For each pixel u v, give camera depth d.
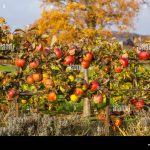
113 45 9.16
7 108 8.61
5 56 7.60
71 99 7.89
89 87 8.00
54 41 7.83
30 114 8.84
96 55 8.35
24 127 7.36
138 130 7.75
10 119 7.61
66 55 7.84
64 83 7.87
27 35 7.74
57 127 7.43
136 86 9.88
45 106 9.66
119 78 9.74
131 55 9.07
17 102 7.91
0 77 7.70
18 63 7.52
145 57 8.77
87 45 8.91
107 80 8.23
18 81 7.75
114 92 9.55
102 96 8.02
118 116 8.48
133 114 8.97
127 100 8.95
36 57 7.62
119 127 8.35
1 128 6.95
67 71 7.98
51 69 7.79
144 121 8.16
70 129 7.74
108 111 8.18
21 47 7.62
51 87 7.73
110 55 8.56
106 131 7.95
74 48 8.05
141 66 10.05
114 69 8.62
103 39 9.56
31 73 7.71
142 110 9.05
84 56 8.09
